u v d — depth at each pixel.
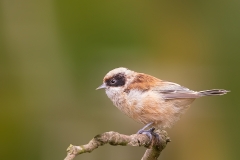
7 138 11.80
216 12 12.18
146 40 12.38
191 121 11.81
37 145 11.88
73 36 12.23
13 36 12.03
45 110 12.07
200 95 8.07
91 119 12.03
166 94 8.21
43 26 12.14
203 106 11.84
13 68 12.07
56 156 11.84
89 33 12.25
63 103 12.14
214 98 11.84
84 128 11.98
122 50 12.31
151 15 12.30
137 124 11.65
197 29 12.29
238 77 12.02
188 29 12.32
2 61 11.99
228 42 12.16
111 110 11.95
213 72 12.22
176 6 12.22
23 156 11.76
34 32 12.12
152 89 8.27
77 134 11.90
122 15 12.24
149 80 8.47
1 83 11.97
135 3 12.18
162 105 8.17
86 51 12.26
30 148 11.80
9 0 11.88
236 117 11.77
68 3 12.10
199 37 12.30
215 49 12.25
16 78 12.08
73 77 12.22
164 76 12.25
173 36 12.40
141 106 8.16
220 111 11.82
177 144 11.70
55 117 12.08
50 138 11.95
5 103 11.93
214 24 12.22
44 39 12.18
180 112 8.39
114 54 12.29
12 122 11.88
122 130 11.75
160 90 8.25
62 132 11.95
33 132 11.93
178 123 11.77
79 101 12.16
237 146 11.68
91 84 12.20
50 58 12.22
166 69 12.30
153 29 12.36
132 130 11.66
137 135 7.15
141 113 8.24
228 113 11.80
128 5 12.18
